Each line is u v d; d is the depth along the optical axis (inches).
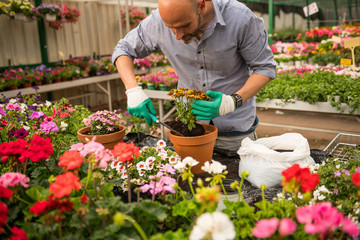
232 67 68.6
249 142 62.8
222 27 62.4
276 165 56.7
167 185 45.1
